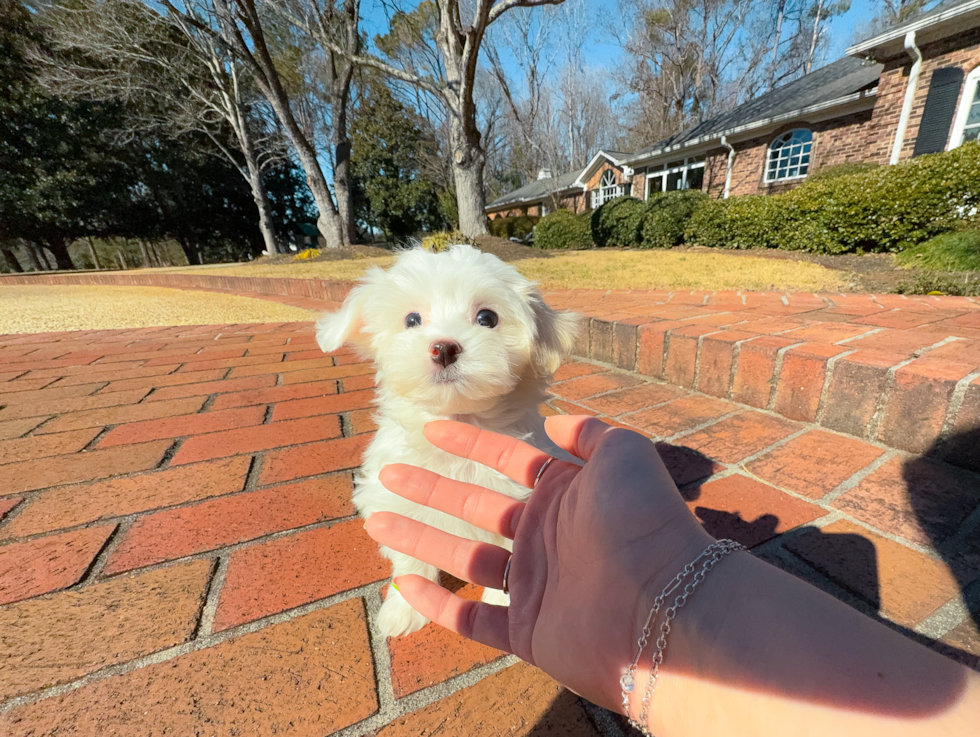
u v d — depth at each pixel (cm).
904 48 966
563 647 84
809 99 1335
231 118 1920
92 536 141
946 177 649
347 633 107
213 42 1725
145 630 106
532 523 102
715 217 1006
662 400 246
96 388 286
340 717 86
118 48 1633
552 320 159
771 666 61
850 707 55
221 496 164
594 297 453
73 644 102
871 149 1127
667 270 650
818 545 129
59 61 1727
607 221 1357
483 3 959
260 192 2020
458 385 120
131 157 2305
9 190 2048
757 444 191
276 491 168
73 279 1227
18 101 1962
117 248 3300
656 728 71
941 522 135
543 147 2628
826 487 157
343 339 161
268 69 1393
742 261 737
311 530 146
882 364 179
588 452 97
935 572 117
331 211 1625
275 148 2125
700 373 252
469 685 94
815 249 797
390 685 94
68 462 189
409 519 109
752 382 227
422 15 1800
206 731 83
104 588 119
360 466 187
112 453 197
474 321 144
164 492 167
